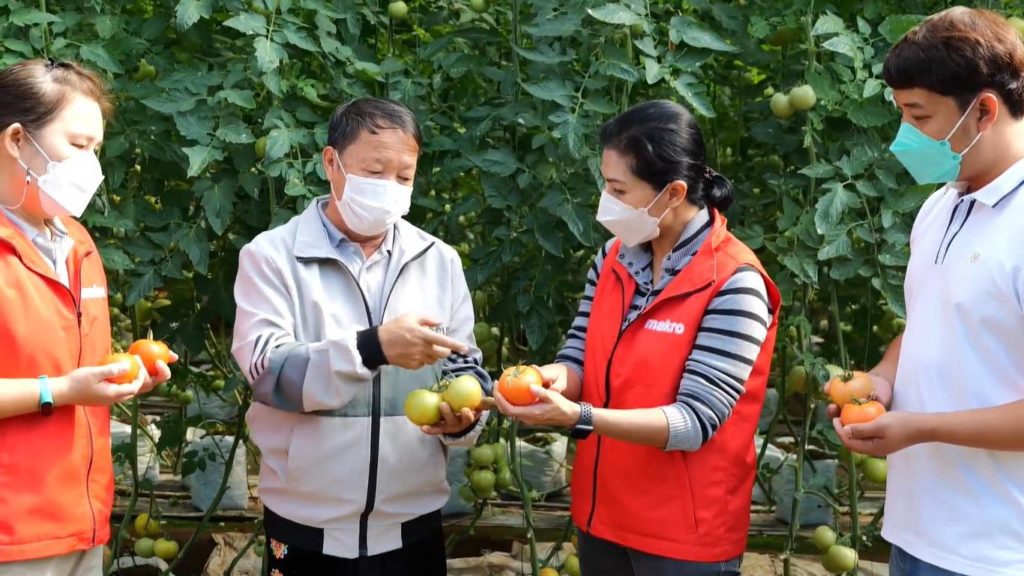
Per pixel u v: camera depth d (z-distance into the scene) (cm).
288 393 219
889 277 311
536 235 310
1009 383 191
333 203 238
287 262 232
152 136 315
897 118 318
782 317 365
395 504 235
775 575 374
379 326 215
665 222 229
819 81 312
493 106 328
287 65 325
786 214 319
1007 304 188
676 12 352
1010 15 321
